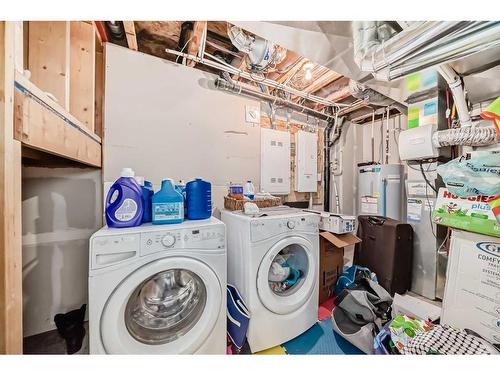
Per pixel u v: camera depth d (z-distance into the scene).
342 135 3.28
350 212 3.36
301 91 2.50
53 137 0.92
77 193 1.68
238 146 2.36
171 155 1.99
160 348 1.01
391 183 2.53
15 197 0.63
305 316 1.51
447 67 1.48
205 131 2.16
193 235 1.11
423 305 1.60
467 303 1.37
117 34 1.67
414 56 1.20
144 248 0.99
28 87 0.72
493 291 1.28
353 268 2.06
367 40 1.25
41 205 1.58
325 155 3.17
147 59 1.88
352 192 3.40
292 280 1.63
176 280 1.22
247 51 1.69
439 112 1.92
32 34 1.17
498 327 1.23
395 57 1.22
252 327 1.32
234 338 1.31
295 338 1.47
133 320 1.05
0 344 0.59
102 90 1.75
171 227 1.08
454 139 1.71
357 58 1.37
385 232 2.07
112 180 1.74
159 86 1.93
